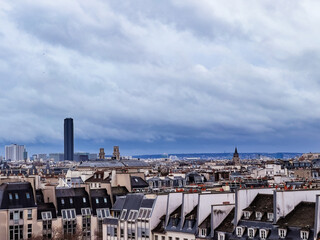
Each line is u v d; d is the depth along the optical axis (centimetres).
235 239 18975
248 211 19275
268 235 18138
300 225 17400
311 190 18800
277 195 18162
